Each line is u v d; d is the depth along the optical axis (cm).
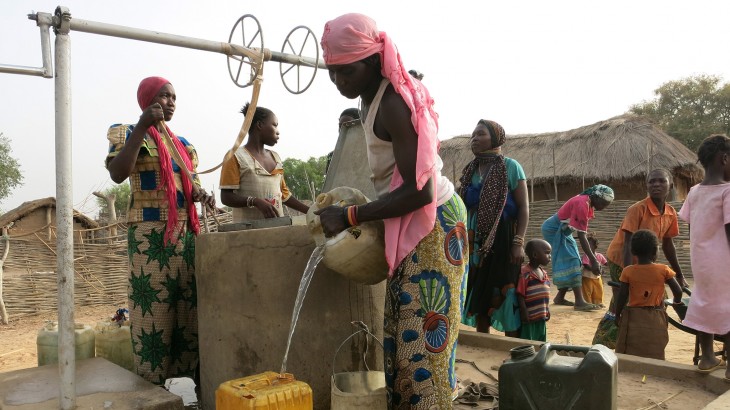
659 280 456
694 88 4734
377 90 242
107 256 1329
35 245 1209
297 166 3850
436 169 240
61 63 254
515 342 458
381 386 277
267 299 307
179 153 367
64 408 276
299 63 365
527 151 2000
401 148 230
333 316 297
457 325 258
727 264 350
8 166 3722
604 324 537
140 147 340
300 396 236
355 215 237
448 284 251
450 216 255
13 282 1165
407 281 250
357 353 299
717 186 360
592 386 225
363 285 300
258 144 452
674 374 377
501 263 494
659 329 455
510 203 496
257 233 310
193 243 382
